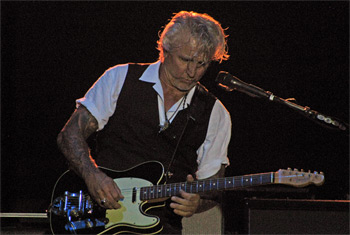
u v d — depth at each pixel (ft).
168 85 29.22
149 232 26.94
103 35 58.80
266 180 24.77
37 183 62.08
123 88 29.35
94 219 27.30
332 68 55.16
